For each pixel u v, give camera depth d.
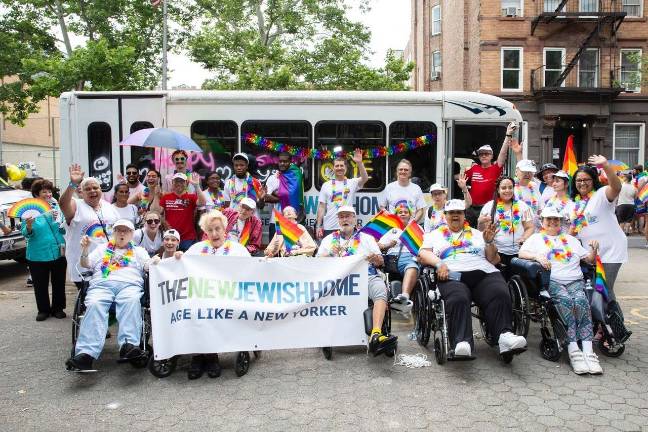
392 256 6.80
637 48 20.92
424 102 8.84
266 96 8.82
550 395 4.74
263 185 8.86
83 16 20.72
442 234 5.88
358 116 8.84
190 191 7.75
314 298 5.58
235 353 6.00
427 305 5.77
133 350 5.02
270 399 4.70
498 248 6.58
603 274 5.66
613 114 20.67
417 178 8.62
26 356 5.84
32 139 29.72
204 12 23.06
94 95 8.87
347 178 8.85
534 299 6.04
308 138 8.86
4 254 9.41
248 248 7.17
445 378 5.15
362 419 4.29
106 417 4.38
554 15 20.22
